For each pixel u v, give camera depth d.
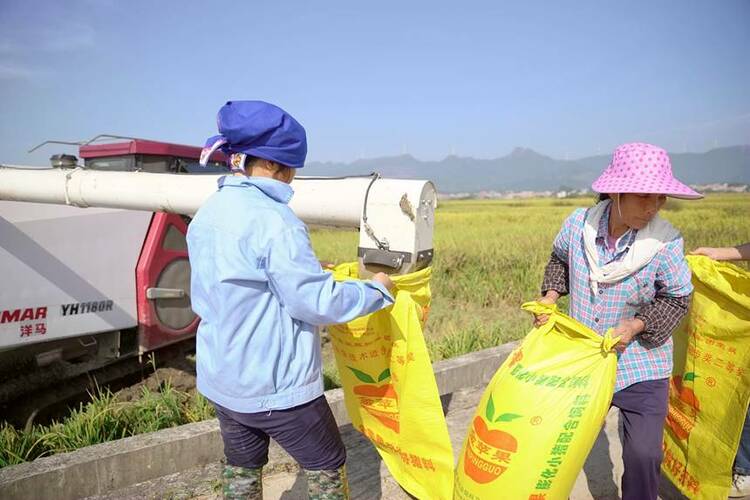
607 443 3.91
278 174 2.13
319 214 2.75
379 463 3.54
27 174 3.87
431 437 2.62
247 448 2.25
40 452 3.51
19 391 4.30
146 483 3.19
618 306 2.54
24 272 3.99
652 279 2.45
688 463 3.13
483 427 2.49
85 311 4.34
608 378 2.37
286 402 2.06
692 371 3.08
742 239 11.91
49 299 4.13
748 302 2.80
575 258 2.67
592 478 3.47
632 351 2.54
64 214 4.18
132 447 3.16
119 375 5.06
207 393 2.13
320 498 2.27
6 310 3.91
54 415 4.60
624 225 2.47
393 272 2.53
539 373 2.41
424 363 2.50
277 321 2.03
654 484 2.54
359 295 2.08
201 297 2.07
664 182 2.28
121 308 4.58
